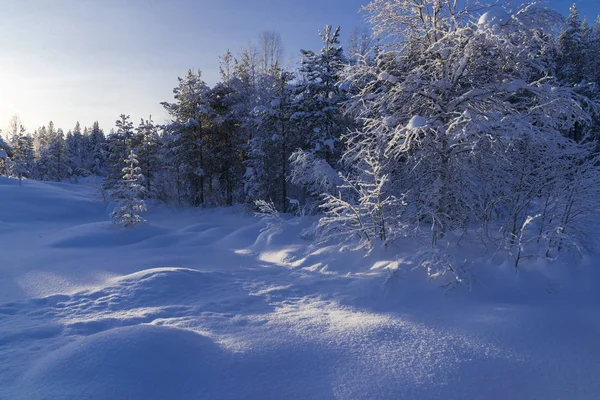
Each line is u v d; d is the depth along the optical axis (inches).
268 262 412.8
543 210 313.3
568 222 304.8
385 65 414.6
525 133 312.7
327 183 617.6
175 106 1206.3
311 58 792.3
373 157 381.4
